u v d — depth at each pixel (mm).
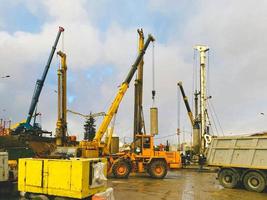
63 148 25906
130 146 26109
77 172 9438
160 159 25031
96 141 25984
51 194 9750
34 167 10086
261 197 15656
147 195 15672
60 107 43219
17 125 40188
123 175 24047
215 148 20094
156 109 27219
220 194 16516
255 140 18391
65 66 44125
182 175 28594
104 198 9570
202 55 37188
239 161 18750
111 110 27078
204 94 36750
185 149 44844
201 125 36156
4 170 12289
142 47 30219
